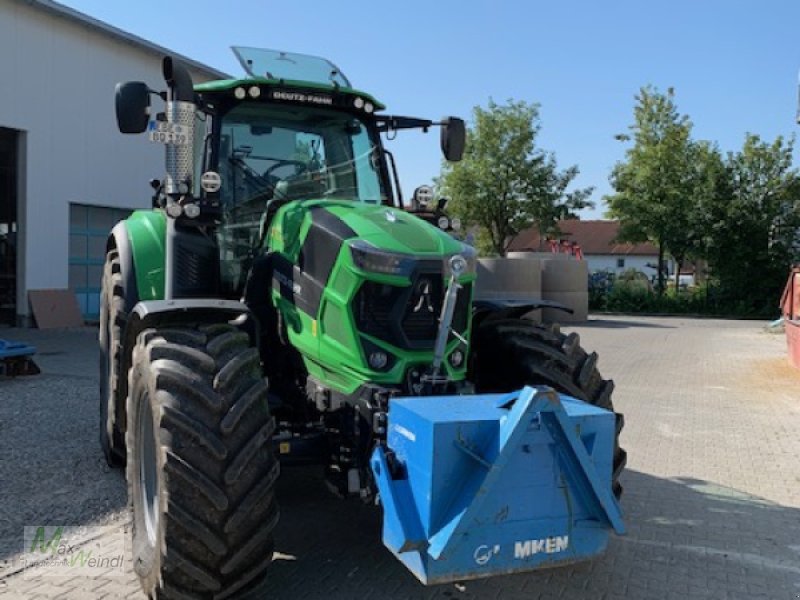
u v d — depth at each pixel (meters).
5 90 14.66
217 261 4.49
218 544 3.09
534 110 35.75
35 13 15.18
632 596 3.80
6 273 15.90
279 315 4.13
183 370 3.27
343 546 4.26
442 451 2.92
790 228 28.89
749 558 4.33
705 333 18.64
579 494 3.09
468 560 2.93
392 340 3.56
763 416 8.27
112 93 17.08
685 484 5.75
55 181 15.84
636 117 31.64
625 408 8.67
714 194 29.11
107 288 5.63
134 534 3.68
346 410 3.64
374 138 5.16
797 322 11.98
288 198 4.61
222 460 3.13
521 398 2.98
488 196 35.62
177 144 4.12
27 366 9.59
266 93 4.69
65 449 6.08
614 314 28.61
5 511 4.70
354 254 3.55
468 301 3.79
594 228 61.47
